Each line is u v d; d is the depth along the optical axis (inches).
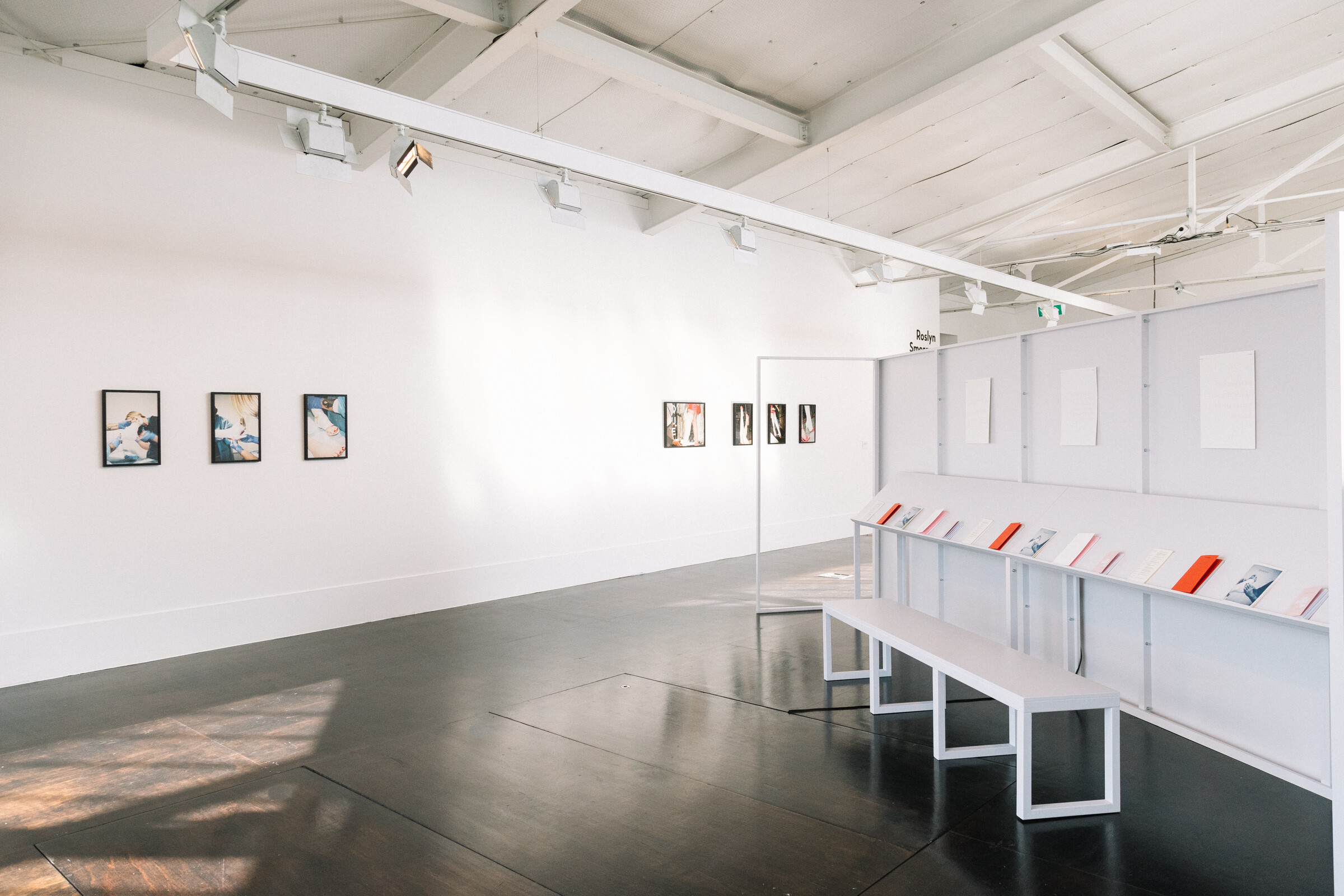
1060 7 199.5
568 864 112.9
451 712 175.9
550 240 313.1
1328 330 77.6
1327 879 106.0
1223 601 132.6
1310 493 137.8
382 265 265.4
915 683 194.5
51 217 203.0
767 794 134.4
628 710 176.7
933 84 227.5
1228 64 268.4
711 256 377.7
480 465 291.9
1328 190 325.4
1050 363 195.5
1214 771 140.5
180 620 223.0
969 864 111.3
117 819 128.3
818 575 339.0
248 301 236.1
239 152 234.5
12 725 170.4
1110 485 179.2
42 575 202.1
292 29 199.3
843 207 358.6
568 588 314.8
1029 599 198.4
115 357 212.7
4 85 196.2
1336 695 77.3
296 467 246.4
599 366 330.6
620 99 249.4
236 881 109.5
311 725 169.2
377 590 263.9
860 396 460.4
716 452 381.4
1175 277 592.1
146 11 188.9
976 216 376.8
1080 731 159.9
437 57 210.2
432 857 115.3
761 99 250.5
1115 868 109.7
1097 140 318.7
